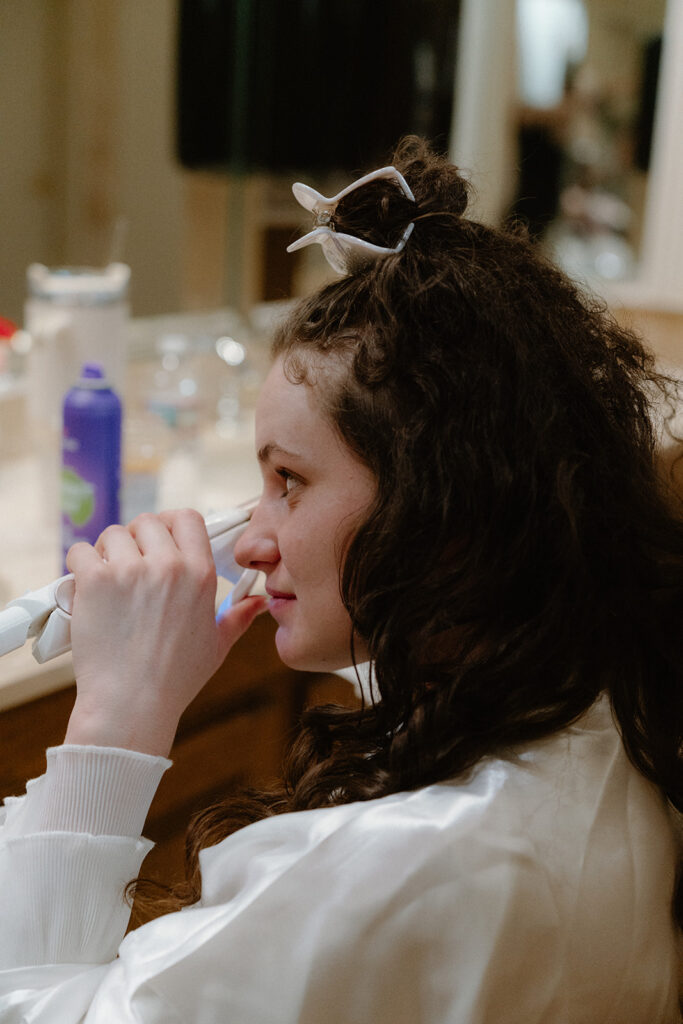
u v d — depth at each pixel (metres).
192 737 1.30
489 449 0.66
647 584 0.73
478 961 0.59
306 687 1.47
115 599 0.75
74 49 1.76
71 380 1.53
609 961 0.64
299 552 0.71
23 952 0.69
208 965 0.60
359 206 0.76
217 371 2.03
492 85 2.67
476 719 0.67
